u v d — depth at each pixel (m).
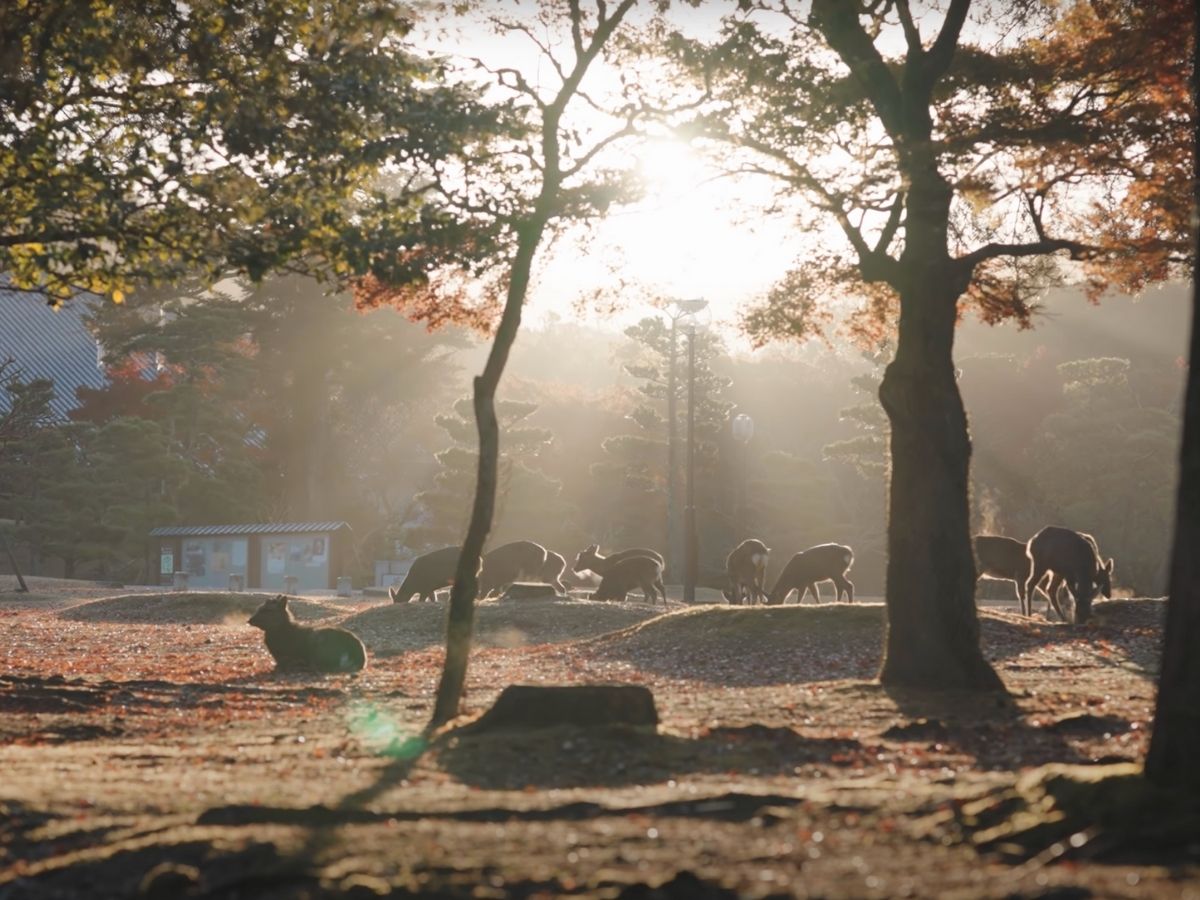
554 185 14.36
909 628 16.39
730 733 11.99
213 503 62.38
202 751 11.88
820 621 23.05
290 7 15.31
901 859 6.65
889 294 19.66
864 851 6.84
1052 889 5.80
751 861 6.69
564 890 6.30
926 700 14.76
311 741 12.63
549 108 14.46
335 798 8.73
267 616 21.08
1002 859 6.60
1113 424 59.97
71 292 15.52
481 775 10.05
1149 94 17.53
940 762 10.59
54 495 59.03
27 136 14.67
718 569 60.56
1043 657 20.42
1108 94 17.56
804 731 12.50
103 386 77.88
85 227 14.48
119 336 65.38
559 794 8.88
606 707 11.99
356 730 13.46
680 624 23.95
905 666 16.34
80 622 34.84
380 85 14.80
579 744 11.02
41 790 9.20
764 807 7.98
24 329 86.75
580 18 14.82
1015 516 63.38
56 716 15.12
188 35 15.05
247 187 14.91
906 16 16.89
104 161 14.84
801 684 17.38
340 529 51.69
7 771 10.52
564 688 12.16
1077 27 17.69
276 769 10.52
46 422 65.31
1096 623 24.69
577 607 29.47
